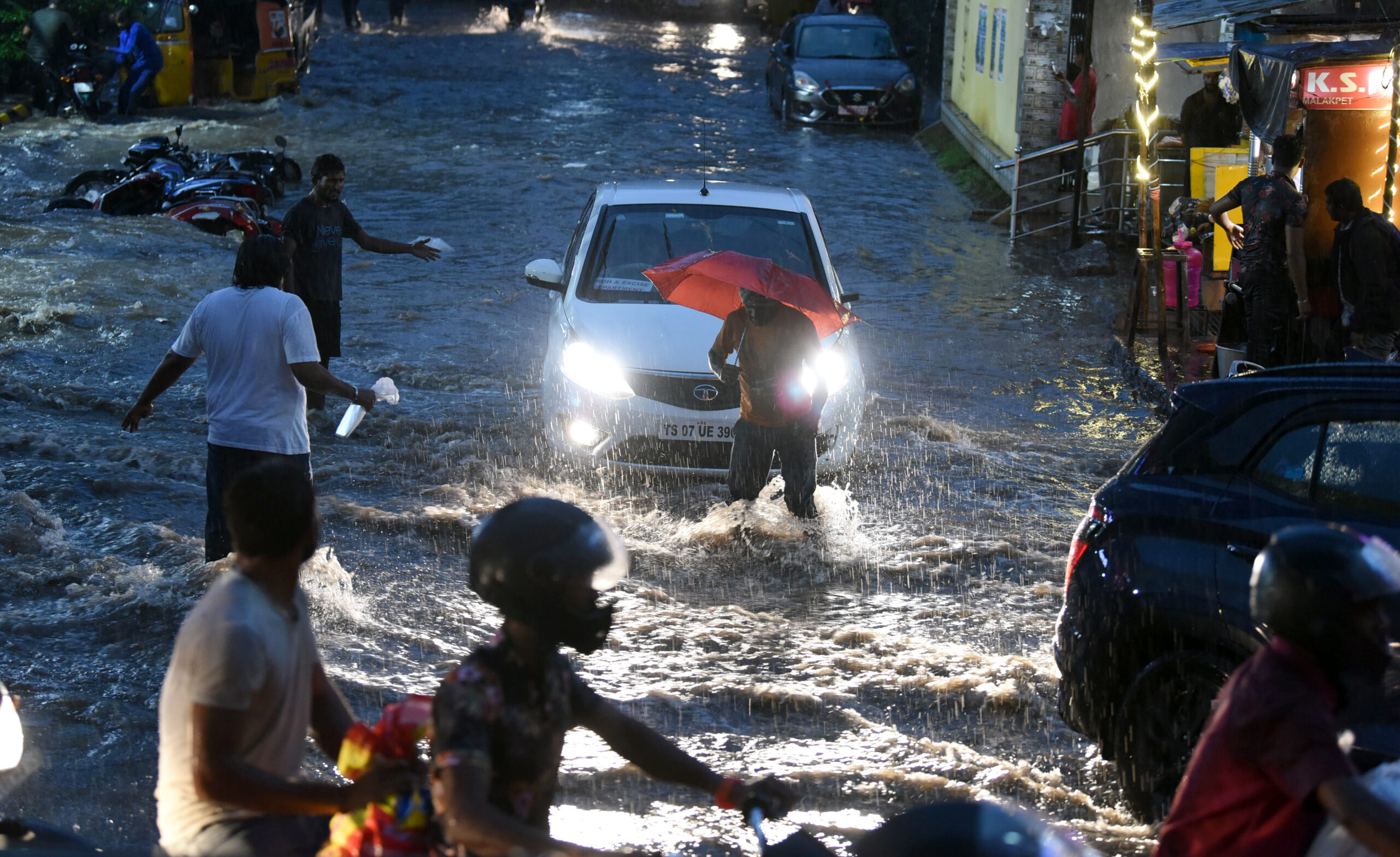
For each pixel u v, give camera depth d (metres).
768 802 2.83
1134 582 5.00
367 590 7.32
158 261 15.48
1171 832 2.91
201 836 2.84
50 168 21.34
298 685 2.91
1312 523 4.64
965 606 7.42
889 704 6.20
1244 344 11.26
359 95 30.38
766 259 8.14
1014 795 5.33
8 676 5.90
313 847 2.97
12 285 13.85
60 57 25.38
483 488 8.96
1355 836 2.59
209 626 2.76
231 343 6.48
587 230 10.14
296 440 6.62
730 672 6.49
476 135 25.95
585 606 2.56
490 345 12.96
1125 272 17.05
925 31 33.66
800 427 8.14
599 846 4.79
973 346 13.50
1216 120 16.89
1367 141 10.73
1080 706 5.28
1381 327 9.55
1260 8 12.55
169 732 2.85
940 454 10.12
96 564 7.13
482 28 45.69
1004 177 20.94
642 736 2.82
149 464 9.05
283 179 20.62
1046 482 9.63
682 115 29.19
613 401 8.92
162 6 26.92
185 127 25.28
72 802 4.91
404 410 10.70
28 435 9.26
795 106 27.58
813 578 7.80
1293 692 2.68
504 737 2.52
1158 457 5.21
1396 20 13.51
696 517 8.58
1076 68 18.97
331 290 9.78
